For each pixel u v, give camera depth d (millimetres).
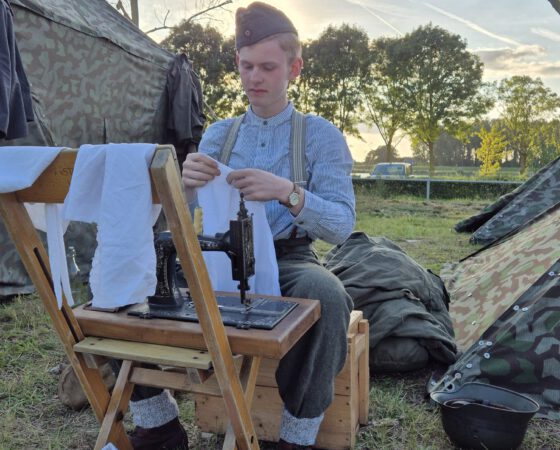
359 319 2469
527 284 3480
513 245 4621
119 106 5953
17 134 3650
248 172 1788
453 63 33531
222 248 1675
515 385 2666
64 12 5137
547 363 2641
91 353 1618
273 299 1777
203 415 2404
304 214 1878
